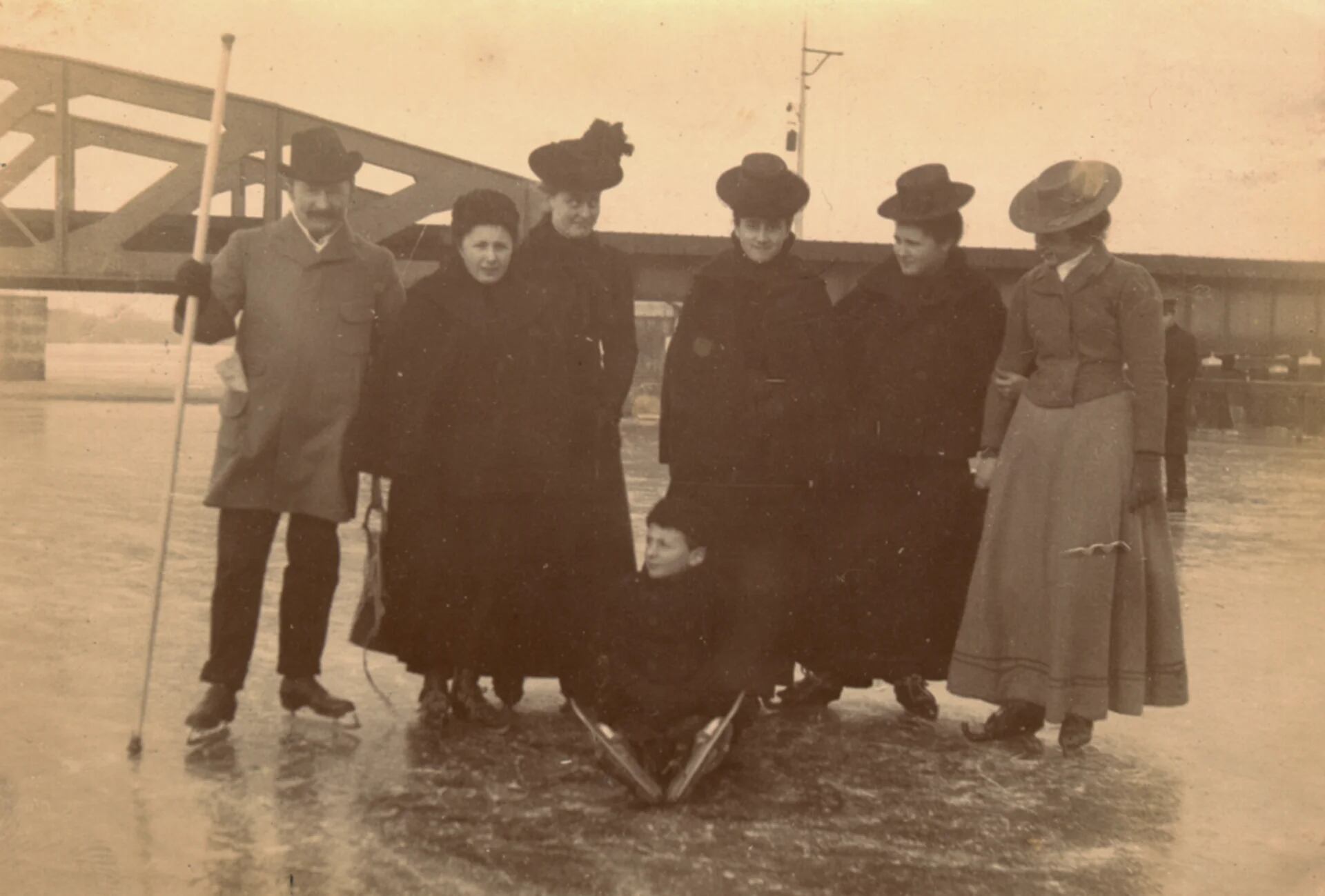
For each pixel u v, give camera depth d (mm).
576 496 3932
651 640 3428
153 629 3590
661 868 2820
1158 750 3811
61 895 2611
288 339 3793
